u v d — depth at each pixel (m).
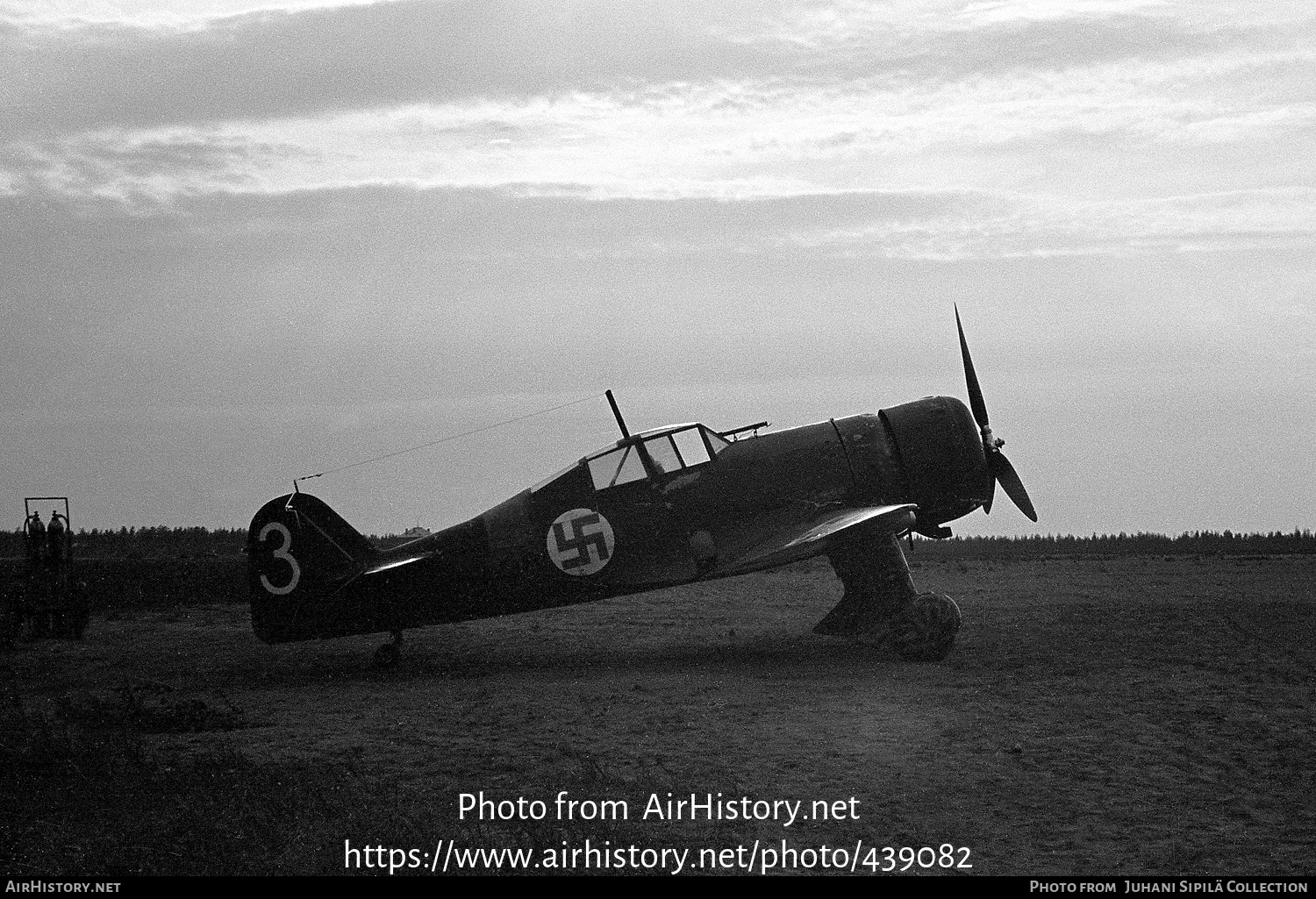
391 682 17.59
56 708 15.85
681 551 18.28
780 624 23.23
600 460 18.64
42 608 23.80
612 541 18.38
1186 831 9.21
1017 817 9.68
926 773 11.02
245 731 14.06
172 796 11.00
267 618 18.73
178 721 14.44
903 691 14.99
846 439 18.95
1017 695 14.46
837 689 15.37
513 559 18.50
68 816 10.51
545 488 18.73
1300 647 17.75
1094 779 10.63
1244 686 14.66
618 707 14.66
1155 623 21.03
